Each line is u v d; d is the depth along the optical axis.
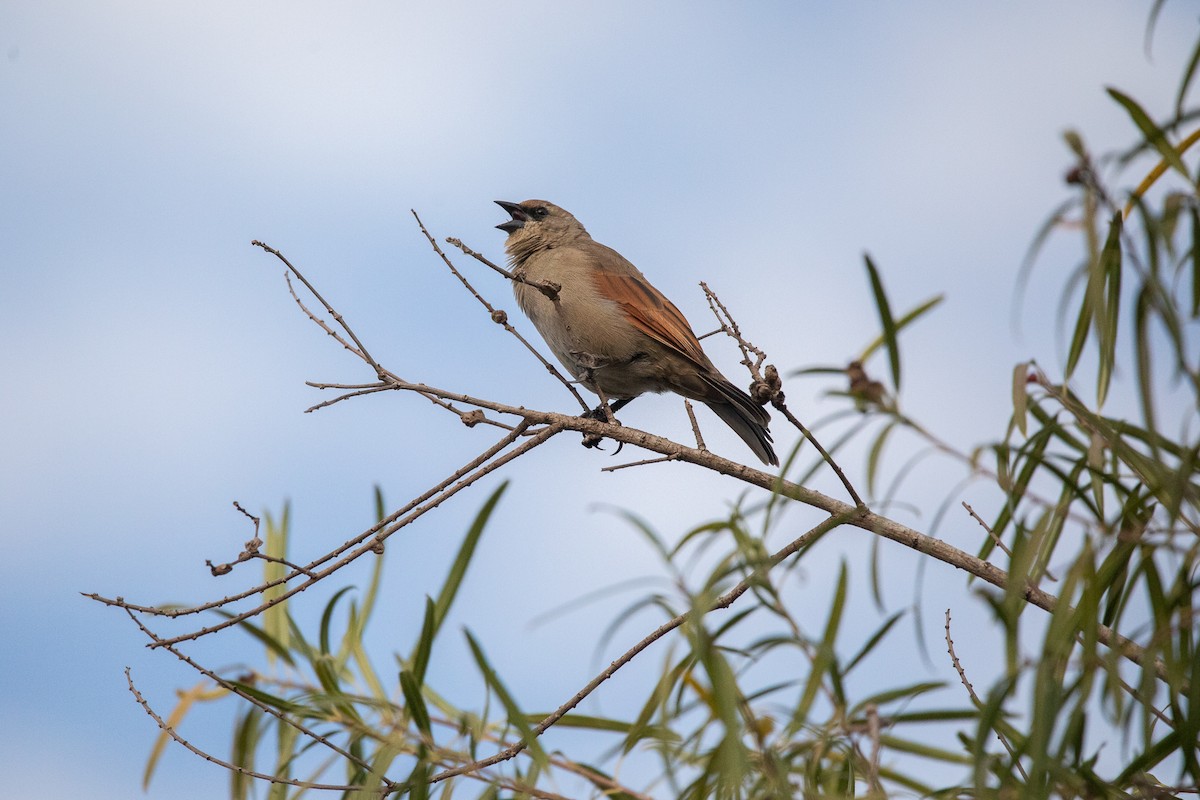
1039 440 5.45
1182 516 4.91
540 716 6.78
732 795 5.34
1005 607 5.10
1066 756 5.02
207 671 6.71
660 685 5.69
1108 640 5.28
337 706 6.98
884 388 5.55
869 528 6.55
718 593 5.24
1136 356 4.78
